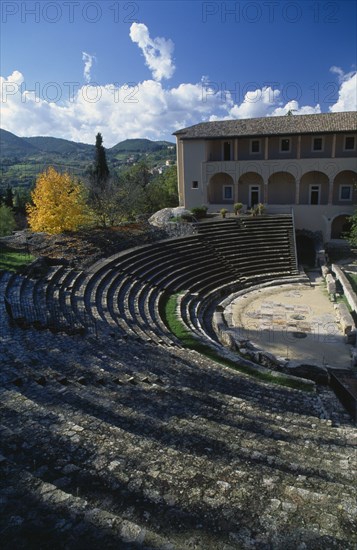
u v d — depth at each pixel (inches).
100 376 435.8
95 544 167.9
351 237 1422.2
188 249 1283.2
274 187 1710.1
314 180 1654.8
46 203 1176.8
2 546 167.3
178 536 187.5
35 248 1037.2
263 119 1707.7
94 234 1208.8
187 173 1680.6
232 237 1396.4
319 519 205.9
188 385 481.1
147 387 434.9
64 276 873.5
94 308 749.3
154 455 263.6
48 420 299.0
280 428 377.4
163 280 1051.9
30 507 192.2
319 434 379.9
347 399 530.0
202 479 237.8
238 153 1700.3
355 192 1603.1
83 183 1758.1
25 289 752.3
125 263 1064.2
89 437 278.4
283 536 189.6
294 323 898.7
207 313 974.4
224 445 305.3
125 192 1859.0
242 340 744.3
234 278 1201.4
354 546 183.9
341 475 280.4
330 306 1003.3
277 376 595.2
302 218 1583.4
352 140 1555.1
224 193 1769.2
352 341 782.5
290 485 248.7
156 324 781.9
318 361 713.0
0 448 259.9
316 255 1409.9
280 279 1223.5
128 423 328.8
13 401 328.8
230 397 454.6
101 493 219.8
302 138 1614.2
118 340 609.9
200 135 1627.7
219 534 189.9
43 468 240.5
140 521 198.4
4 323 581.6
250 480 247.1
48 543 168.7
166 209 1679.4
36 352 486.0
